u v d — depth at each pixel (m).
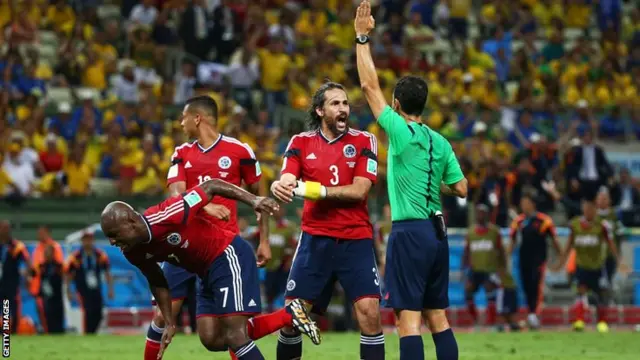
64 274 29.55
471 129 40.12
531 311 31.23
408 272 14.02
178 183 16.05
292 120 38.97
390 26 44.25
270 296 30.62
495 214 34.56
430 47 45.97
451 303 32.31
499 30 46.72
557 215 37.09
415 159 14.11
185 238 13.88
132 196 34.06
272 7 46.41
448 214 34.06
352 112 38.47
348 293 14.91
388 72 42.28
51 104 38.16
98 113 37.09
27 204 33.75
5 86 37.16
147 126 36.44
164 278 14.16
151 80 40.44
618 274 33.09
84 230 32.09
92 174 35.53
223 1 43.12
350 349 22.94
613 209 33.53
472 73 44.16
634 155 40.12
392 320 32.03
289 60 41.03
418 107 14.43
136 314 30.70
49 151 34.69
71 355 21.64
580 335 28.17
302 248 15.03
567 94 45.44
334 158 14.95
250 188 16.23
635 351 23.19
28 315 30.14
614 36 48.91
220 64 42.28
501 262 31.06
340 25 45.31
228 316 14.11
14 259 29.22
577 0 51.28
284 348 15.41
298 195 14.47
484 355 21.97
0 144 34.41
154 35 41.59
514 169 35.88
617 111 42.97
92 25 42.53
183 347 23.20
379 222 32.69
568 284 34.12
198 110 16.06
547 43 48.47
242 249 14.41
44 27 42.34
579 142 37.50
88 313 29.55
